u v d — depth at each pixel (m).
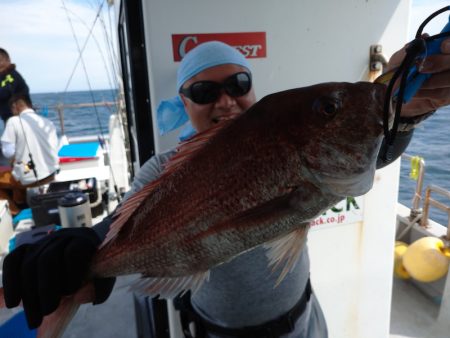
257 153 0.98
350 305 2.30
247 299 1.45
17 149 4.80
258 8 1.79
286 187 0.97
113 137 5.61
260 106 0.99
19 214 4.60
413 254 3.06
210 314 1.54
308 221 1.01
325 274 2.23
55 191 4.40
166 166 1.10
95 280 1.18
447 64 0.82
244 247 1.03
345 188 0.95
